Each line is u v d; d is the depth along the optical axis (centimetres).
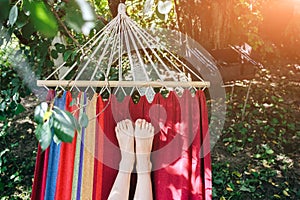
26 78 221
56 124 76
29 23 142
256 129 425
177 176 163
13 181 313
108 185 162
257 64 552
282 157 368
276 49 686
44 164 154
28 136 381
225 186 315
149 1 119
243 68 525
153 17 357
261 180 326
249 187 312
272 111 475
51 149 154
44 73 222
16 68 223
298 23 688
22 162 339
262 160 359
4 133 362
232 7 436
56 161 153
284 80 596
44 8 75
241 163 354
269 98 513
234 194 302
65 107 150
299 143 398
